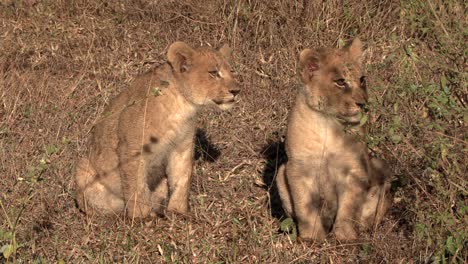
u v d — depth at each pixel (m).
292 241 10.06
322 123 9.84
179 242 10.08
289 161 10.11
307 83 9.88
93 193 11.05
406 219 10.10
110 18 16.41
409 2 12.00
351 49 10.10
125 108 10.45
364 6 15.06
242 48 15.17
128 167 10.62
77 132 12.70
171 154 10.89
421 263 8.91
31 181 10.21
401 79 10.09
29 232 10.25
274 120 13.66
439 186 8.89
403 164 9.61
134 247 9.85
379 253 9.44
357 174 9.96
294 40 14.84
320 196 10.21
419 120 9.35
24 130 13.19
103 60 15.21
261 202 11.45
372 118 10.05
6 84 14.34
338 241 9.97
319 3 15.07
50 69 14.99
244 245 9.88
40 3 16.67
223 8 15.62
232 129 13.39
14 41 15.77
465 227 8.52
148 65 15.14
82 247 9.95
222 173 12.31
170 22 15.95
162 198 11.25
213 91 10.66
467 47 9.70
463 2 13.01
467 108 8.73
